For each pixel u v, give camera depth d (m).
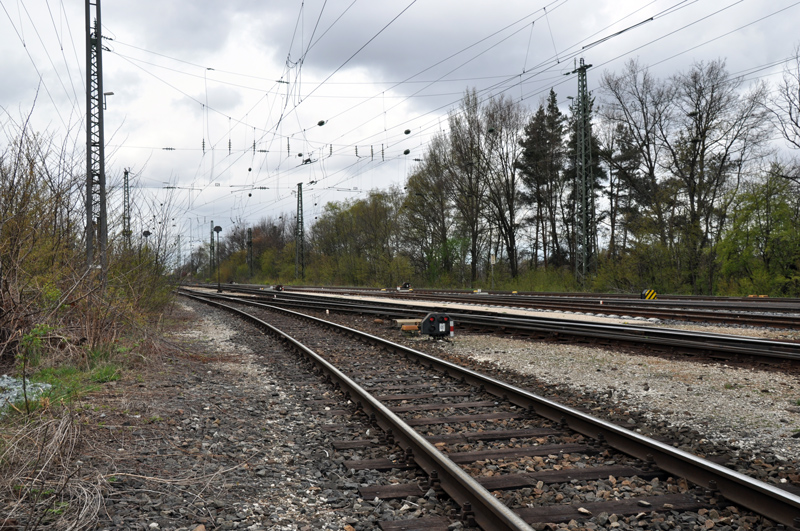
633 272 37.72
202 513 4.07
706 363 9.89
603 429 5.61
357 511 4.14
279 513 4.14
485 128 46.53
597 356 10.94
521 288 42.66
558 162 49.41
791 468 4.84
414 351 10.91
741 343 10.90
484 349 12.45
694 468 4.50
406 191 57.00
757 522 3.81
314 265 71.75
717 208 37.72
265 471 5.00
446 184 48.75
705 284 36.50
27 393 6.48
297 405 7.60
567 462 5.05
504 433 5.94
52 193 8.66
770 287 33.00
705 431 6.06
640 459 5.00
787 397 7.43
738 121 36.09
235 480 4.76
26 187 7.85
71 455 4.70
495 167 48.31
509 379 9.16
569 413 6.14
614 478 4.61
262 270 89.25
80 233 10.26
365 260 61.56
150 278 12.78
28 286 8.20
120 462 4.93
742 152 36.56
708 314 16.88
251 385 8.92
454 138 46.81
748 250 33.91
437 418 6.63
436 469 4.73
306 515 4.12
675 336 12.08
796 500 3.62
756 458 5.14
